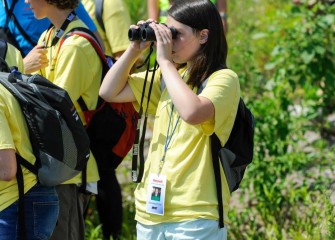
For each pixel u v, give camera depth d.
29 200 7.00
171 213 6.66
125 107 8.37
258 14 15.84
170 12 6.88
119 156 8.48
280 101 11.20
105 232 9.81
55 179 6.98
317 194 10.21
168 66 6.67
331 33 11.96
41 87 6.94
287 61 11.91
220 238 6.73
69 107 7.00
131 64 7.27
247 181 10.44
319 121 12.06
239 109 6.87
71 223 7.81
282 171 10.45
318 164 10.80
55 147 6.89
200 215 6.57
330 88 11.73
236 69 12.15
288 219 10.12
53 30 8.35
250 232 9.84
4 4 9.01
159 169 6.77
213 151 6.66
